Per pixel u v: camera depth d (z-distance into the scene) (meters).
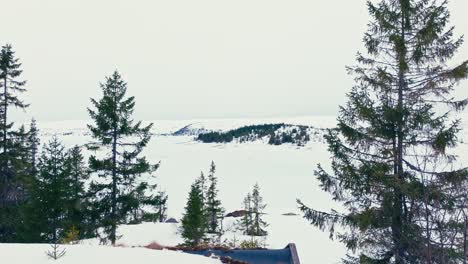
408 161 13.09
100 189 25.22
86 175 30.94
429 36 12.73
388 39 13.45
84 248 10.21
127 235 34.03
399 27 13.59
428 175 12.72
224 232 43.91
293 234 38.28
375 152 13.88
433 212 9.60
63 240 20.62
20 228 24.80
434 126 12.92
